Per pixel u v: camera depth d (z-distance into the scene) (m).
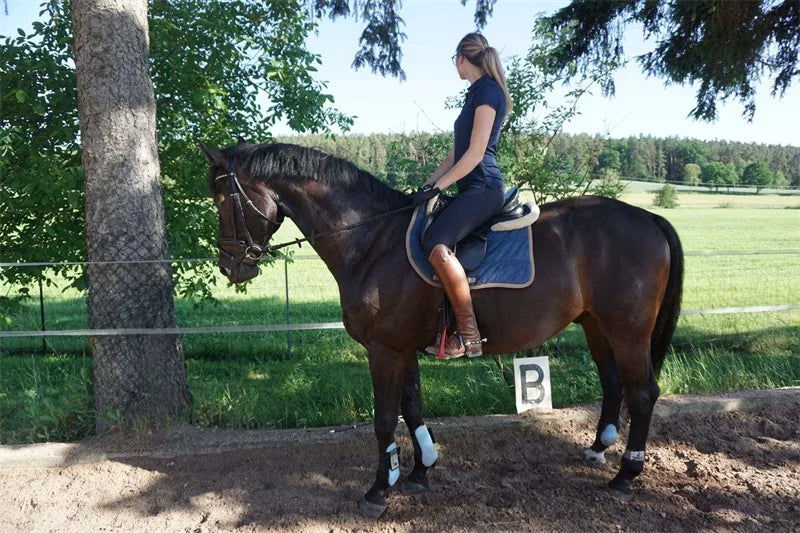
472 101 2.86
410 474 3.30
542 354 5.83
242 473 3.45
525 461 3.61
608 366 3.49
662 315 3.17
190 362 6.10
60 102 4.79
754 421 4.09
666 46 5.88
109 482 3.36
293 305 9.15
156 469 3.50
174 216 5.31
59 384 5.00
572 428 3.98
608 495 3.16
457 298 2.79
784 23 5.46
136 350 3.84
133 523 2.98
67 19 5.03
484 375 5.12
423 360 5.86
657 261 3.02
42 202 4.73
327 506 3.11
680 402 4.21
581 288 3.04
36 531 2.93
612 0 5.84
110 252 3.79
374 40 6.37
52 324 7.88
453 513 3.01
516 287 2.91
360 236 3.06
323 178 3.07
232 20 5.42
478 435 3.87
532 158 4.83
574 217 3.11
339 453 3.66
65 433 3.96
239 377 5.53
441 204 3.00
